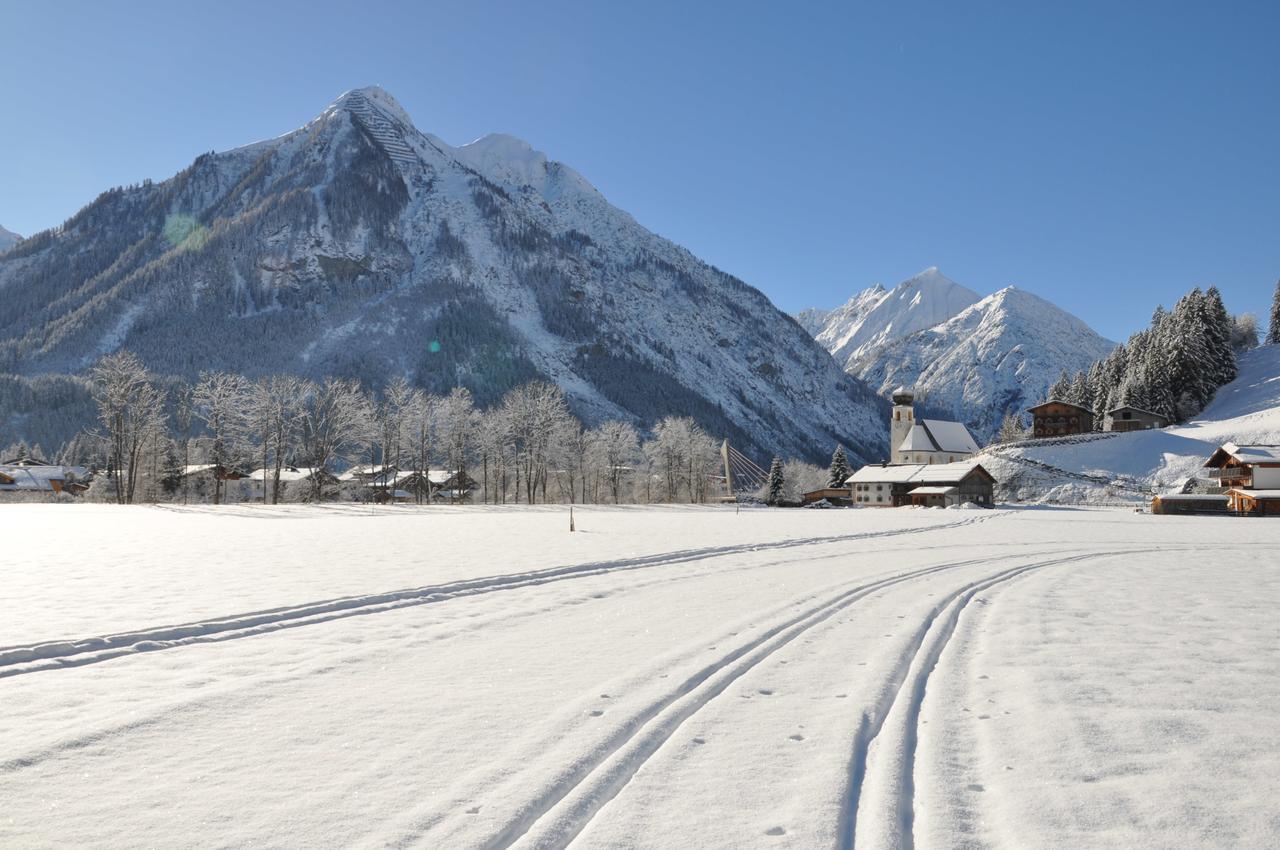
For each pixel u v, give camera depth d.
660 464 108.56
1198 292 121.44
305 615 12.53
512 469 95.88
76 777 5.41
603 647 9.91
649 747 5.94
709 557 23.08
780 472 117.81
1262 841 4.36
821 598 14.32
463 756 5.77
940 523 47.59
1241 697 7.47
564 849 4.24
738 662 8.95
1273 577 18.52
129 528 37.34
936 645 10.08
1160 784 5.25
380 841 4.34
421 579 17.03
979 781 5.32
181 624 11.35
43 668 8.83
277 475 78.00
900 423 140.88
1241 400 108.25
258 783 5.27
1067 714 6.89
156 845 4.33
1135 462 95.31
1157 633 10.97
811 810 4.76
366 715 6.89
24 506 65.56
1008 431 141.88
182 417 86.00
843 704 7.17
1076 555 24.78
